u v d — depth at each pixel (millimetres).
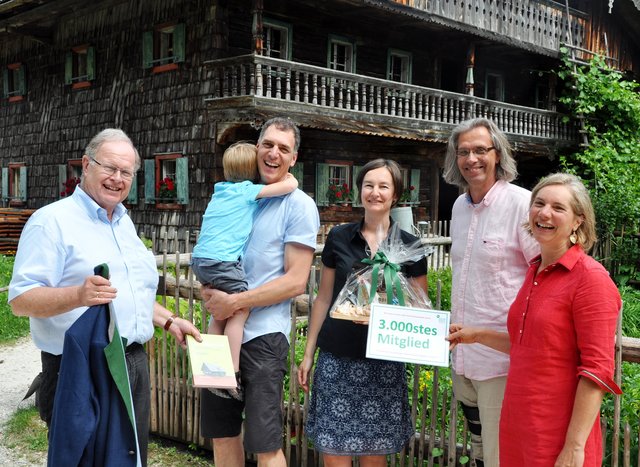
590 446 2574
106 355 2748
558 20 18297
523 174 20719
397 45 16359
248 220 3529
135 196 14633
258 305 3428
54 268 2953
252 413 3445
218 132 12125
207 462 4746
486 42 16219
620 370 3240
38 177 17672
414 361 3078
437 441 3961
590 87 17703
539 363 2650
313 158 14383
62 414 2691
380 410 3398
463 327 3117
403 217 5965
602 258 12391
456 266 3355
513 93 19844
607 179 14844
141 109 14430
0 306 9375
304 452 4379
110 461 2727
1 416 5617
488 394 3184
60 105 16797
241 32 13148
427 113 14562
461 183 3396
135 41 14508
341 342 3373
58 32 16734
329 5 13914
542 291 2711
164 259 4910
